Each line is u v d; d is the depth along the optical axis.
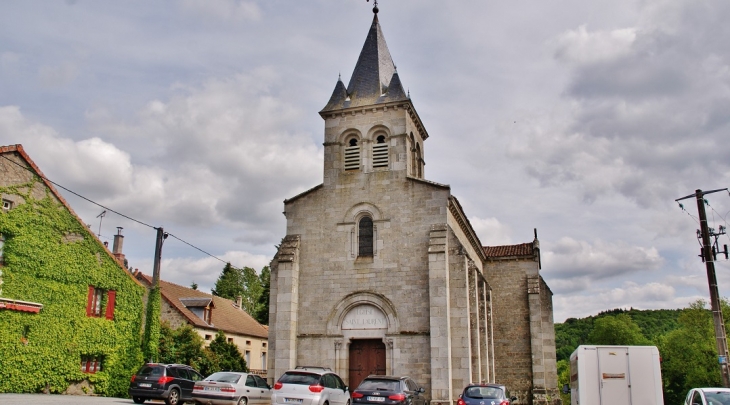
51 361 27.80
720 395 16.80
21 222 27.38
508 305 39.09
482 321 31.70
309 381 19.89
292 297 28.73
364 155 30.64
